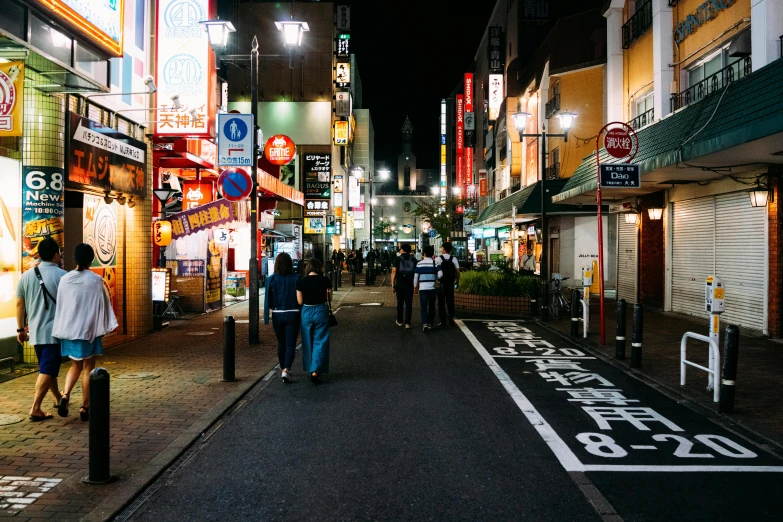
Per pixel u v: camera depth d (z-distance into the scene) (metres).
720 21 13.61
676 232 16.27
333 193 48.69
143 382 7.84
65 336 5.87
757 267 12.34
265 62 46.91
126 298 11.95
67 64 7.69
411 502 4.16
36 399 6.02
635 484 4.51
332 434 5.76
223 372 8.00
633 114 18.69
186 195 18.52
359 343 11.45
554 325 13.85
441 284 14.30
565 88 24.45
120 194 10.89
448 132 68.00
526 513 3.99
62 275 6.17
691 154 10.71
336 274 26.19
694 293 15.30
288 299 8.03
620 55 19.42
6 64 6.72
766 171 11.75
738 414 6.33
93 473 4.41
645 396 7.30
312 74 47.12
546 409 6.69
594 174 15.95
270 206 23.05
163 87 11.83
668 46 15.85
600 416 6.40
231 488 4.43
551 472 4.75
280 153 23.09
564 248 25.08
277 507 4.09
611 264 24.50
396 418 6.32
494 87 41.78
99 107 10.34
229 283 20.67
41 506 4.04
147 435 5.61
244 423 6.14
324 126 46.91
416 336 12.36
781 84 8.87
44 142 8.73
